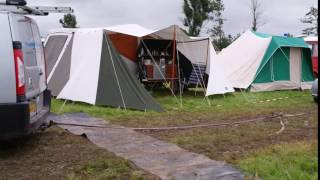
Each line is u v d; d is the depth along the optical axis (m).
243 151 7.10
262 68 16.89
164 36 14.98
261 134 8.55
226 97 14.76
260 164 6.11
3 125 5.95
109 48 12.13
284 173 5.74
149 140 7.82
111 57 12.03
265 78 17.03
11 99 5.99
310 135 8.45
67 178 5.52
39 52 7.30
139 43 15.22
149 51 15.30
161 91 16.33
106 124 9.43
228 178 5.52
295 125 9.66
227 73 16.66
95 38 12.35
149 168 5.98
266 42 17.25
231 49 18.20
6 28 6.02
